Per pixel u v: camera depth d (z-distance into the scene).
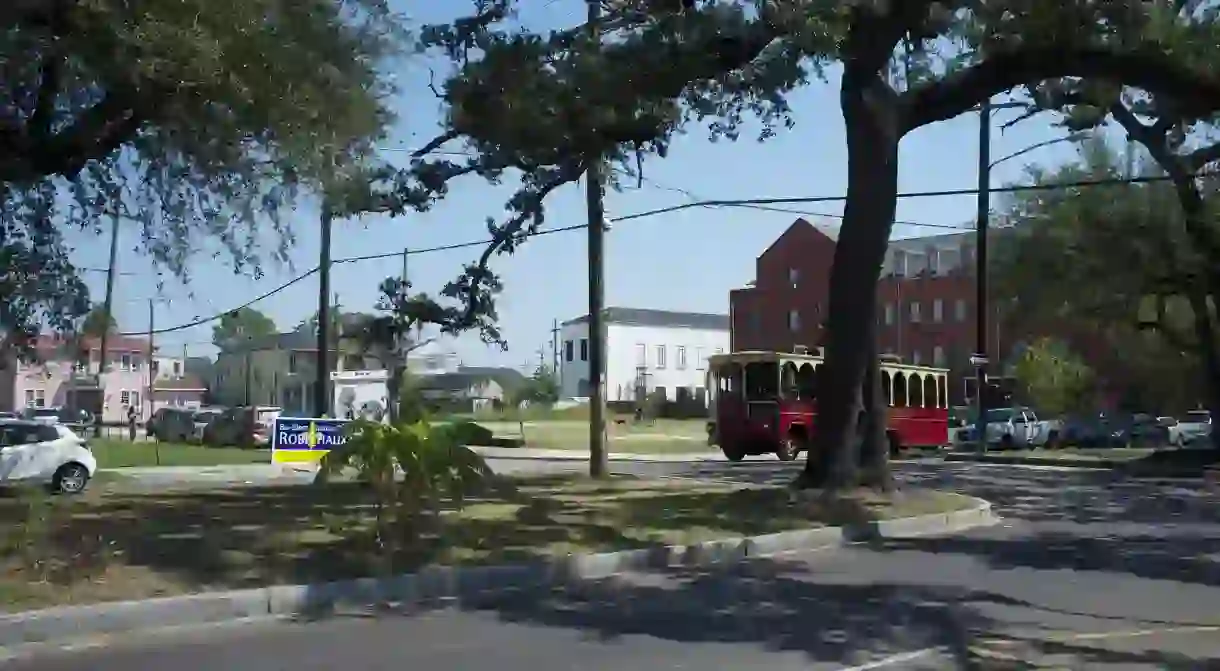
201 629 9.53
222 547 12.27
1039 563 13.55
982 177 37.00
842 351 18.58
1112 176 33.88
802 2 14.38
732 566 13.31
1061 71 18.14
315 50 14.35
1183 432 50.06
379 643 8.95
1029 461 36.00
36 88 13.90
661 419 85.38
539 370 99.25
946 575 12.60
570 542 13.43
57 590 9.80
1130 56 17.47
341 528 13.54
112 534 13.02
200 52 12.37
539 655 8.51
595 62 15.61
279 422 30.36
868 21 17.69
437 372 96.88
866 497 18.11
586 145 16.72
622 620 9.95
